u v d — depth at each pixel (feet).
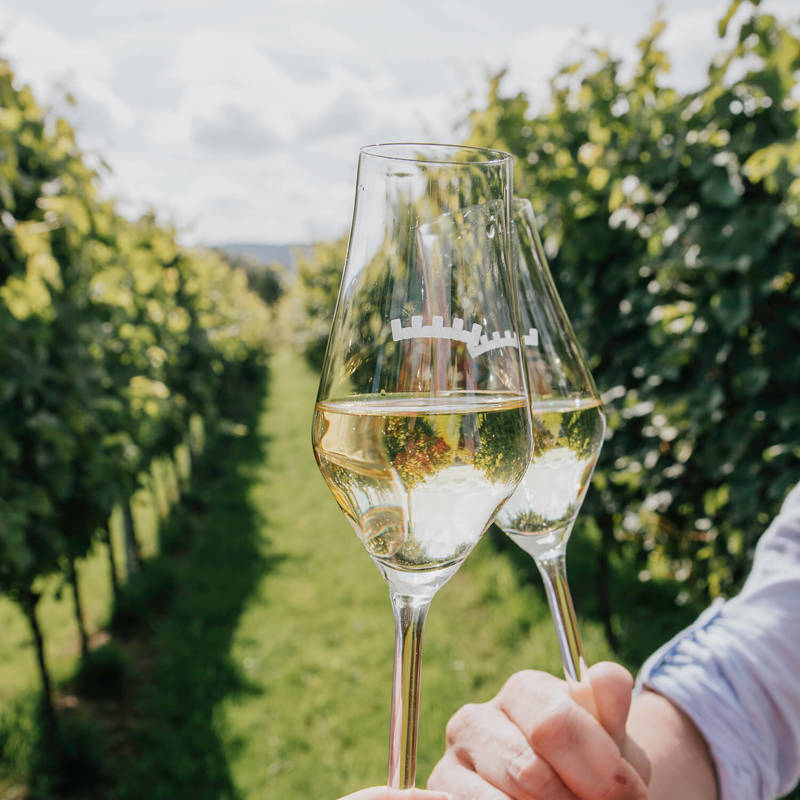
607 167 13.15
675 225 11.55
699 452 12.98
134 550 26.11
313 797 12.54
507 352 1.96
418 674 1.94
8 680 17.84
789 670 3.48
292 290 124.67
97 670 17.15
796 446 10.80
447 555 1.90
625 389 13.99
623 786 2.46
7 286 12.69
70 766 13.83
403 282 1.89
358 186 2.02
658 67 13.91
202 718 15.38
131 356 20.03
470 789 2.64
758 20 10.77
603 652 15.89
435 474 1.82
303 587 23.43
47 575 14.26
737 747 3.31
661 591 19.15
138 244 27.09
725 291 10.94
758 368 11.16
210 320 42.50
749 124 11.21
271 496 37.01
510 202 2.10
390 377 1.84
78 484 15.83
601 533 16.08
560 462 2.51
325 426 1.93
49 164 14.88
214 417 43.57
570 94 15.49
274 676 17.25
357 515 1.93
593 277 14.14
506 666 16.26
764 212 10.59
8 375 13.15
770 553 3.91
